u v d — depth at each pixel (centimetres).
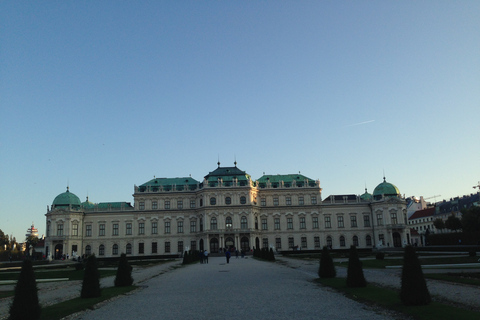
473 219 13250
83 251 15112
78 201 15350
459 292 3173
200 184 15725
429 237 15125
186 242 15262
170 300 3189
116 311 2792
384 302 2752
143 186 15825
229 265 7756
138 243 15250
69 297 3700
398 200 15325
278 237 15550
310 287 3712
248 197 15012
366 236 15600
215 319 2409
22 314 2502
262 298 3125
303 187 15850
